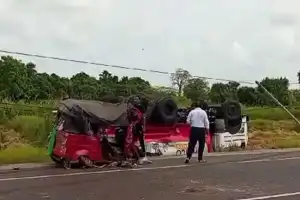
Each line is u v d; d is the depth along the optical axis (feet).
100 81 164.35
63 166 45.01
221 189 33.96
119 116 47.83
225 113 66.80
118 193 31.71
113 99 54.08
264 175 41.22
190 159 53.93
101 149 46.32
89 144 45.52
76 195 30.76
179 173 41.88
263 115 128.77
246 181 37.78
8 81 160.15
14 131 73.20
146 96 60.08
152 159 53.83
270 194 32.27
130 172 42.22
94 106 47.21
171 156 57.82
